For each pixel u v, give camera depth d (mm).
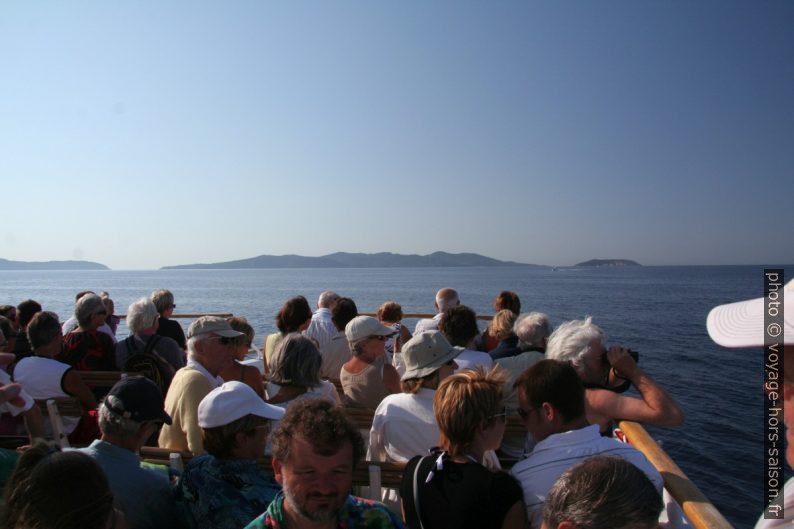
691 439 12570
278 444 1942
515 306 6527
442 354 3262
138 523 2596
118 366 5051
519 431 3805
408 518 2508
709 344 28547
